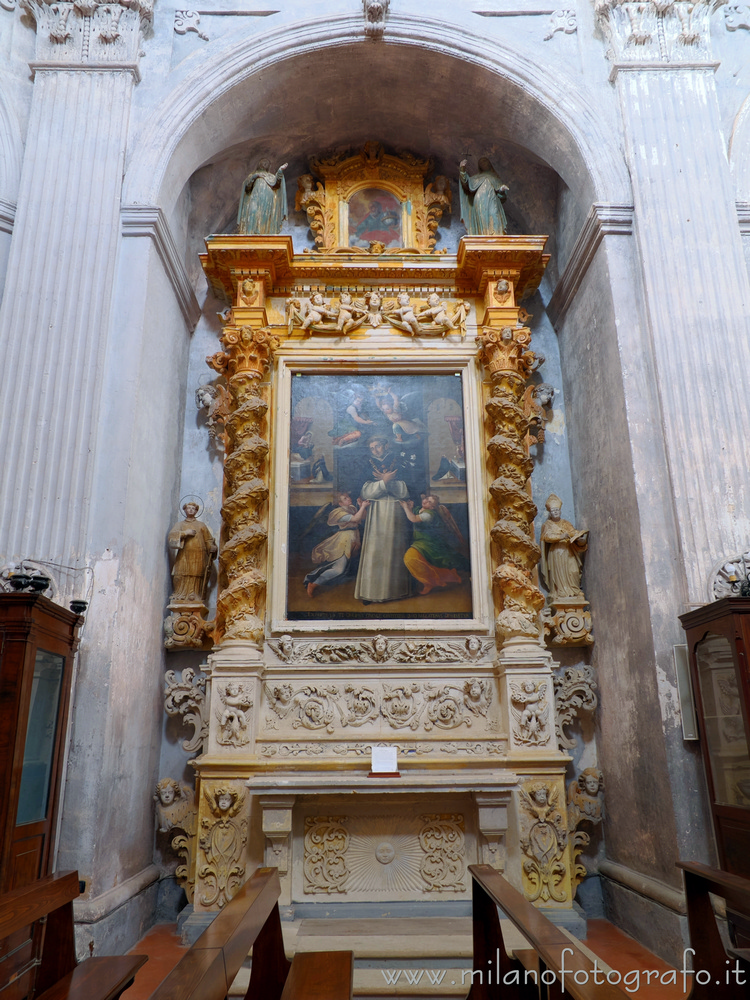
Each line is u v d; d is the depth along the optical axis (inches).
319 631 249.4
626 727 226.5
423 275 286.8
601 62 266.8
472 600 256.7
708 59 257.6
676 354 225.3
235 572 249.3
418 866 221.9
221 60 265.4
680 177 244.1
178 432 280.1
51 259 233.6
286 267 280.8
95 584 207.0
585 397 268.8
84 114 250.1
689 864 136.2
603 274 247.1
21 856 167.0
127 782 214.7
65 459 215.6
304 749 234.5
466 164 293.7
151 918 230.4
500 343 270.5
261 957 138.3
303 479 270.2
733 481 213.3
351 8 272.5
